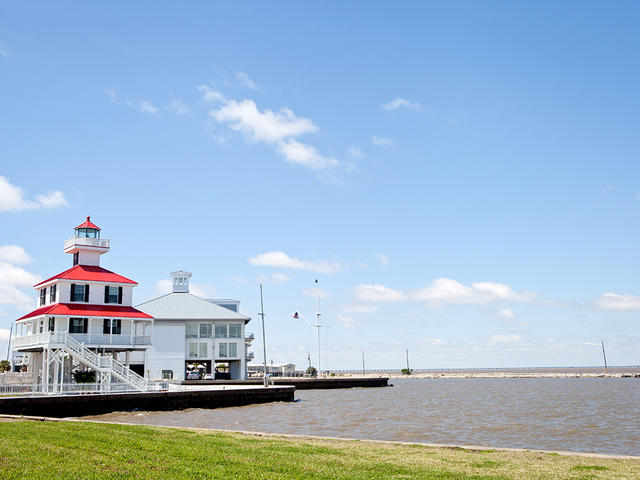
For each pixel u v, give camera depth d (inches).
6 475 639.8
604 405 2942.9
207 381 3868.1
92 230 2965.1
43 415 1940.2
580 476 765.3
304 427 1772.9
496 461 885.8
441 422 2009.1
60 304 2677.2
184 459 782.5
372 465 815.1
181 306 4229.8
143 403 2256.4
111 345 2662.4
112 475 662.5
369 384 5265.8
